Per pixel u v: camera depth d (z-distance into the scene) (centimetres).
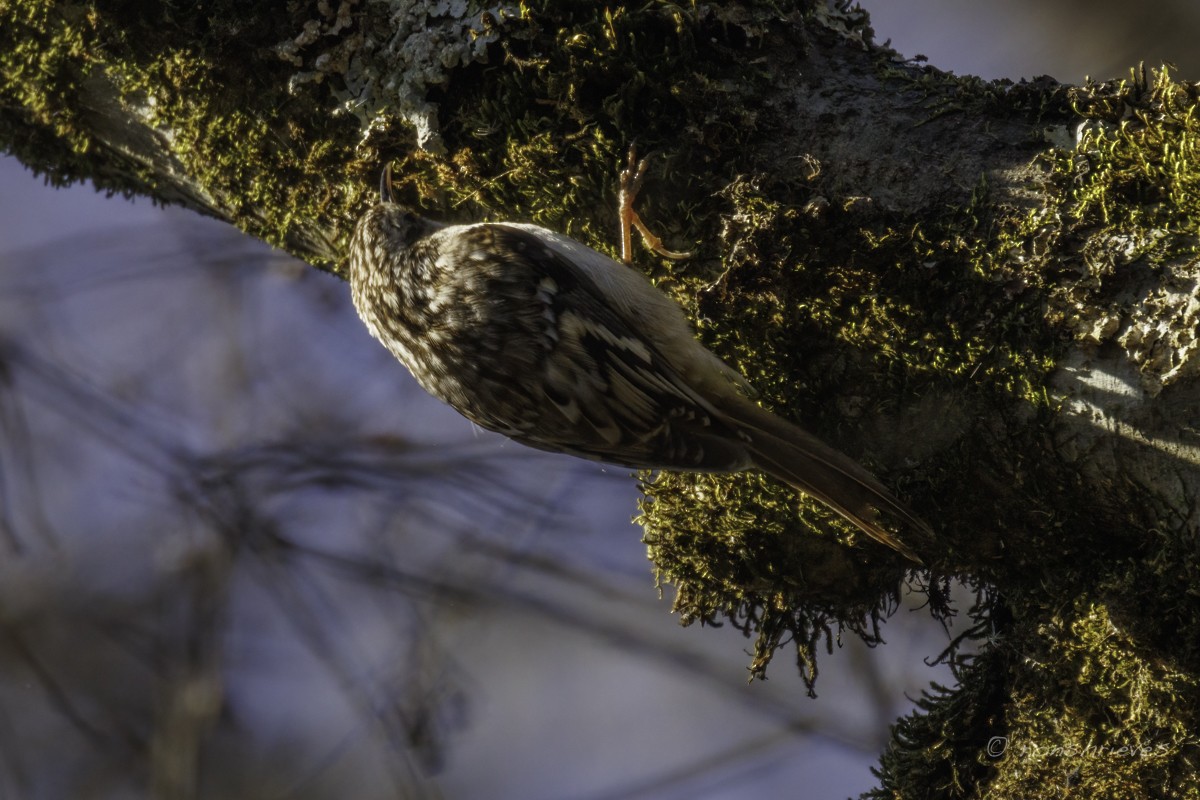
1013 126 621
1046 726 620
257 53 702
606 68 652
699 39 658
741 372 682
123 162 809
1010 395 604
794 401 668
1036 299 594
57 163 845
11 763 1241
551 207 693
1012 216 600
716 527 705
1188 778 577
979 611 684
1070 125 612
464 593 1066
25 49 753
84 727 1177
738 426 638
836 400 658
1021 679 639
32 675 1259
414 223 727
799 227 620
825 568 694
